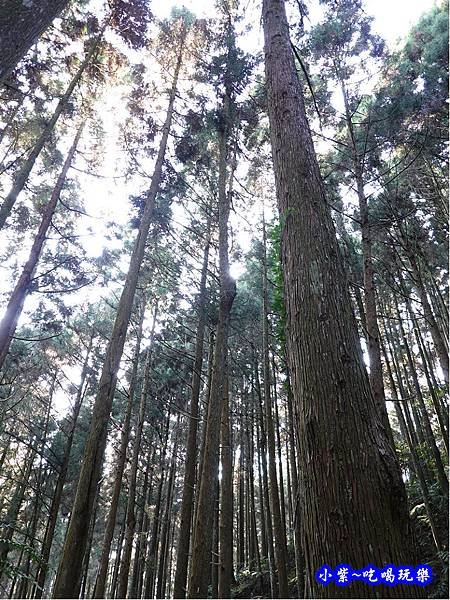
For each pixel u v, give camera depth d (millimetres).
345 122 12039
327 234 3033
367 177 11758
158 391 19047
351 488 2029
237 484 26656
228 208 10102
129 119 11117
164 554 21312
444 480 11188
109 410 6387
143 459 22844
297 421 2480
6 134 11992
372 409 2324
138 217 11930
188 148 11164
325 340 2508
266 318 12789
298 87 4066
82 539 5293
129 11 10047
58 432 20469
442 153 11180
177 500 25297
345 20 11234
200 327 11664
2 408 17125
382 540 1895
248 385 20000
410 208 11797
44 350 18406
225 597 8023
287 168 3475
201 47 11461
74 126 11859
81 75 10867
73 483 19906
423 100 10227
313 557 2033
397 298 16000
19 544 4586
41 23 1886
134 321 17453
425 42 11977
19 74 10445
